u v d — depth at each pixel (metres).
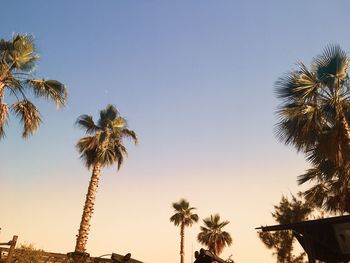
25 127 14.27
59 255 14.14
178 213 43.41
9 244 12.12
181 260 39.91
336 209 14.47
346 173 12.01
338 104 11.86
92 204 20.20
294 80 12.98
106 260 14.57
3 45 14.30
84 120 24.56
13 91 14.30
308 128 11.90
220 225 40.84
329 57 12.54
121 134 25.00
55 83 15.02
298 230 10.94
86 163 23.33
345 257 11.48
